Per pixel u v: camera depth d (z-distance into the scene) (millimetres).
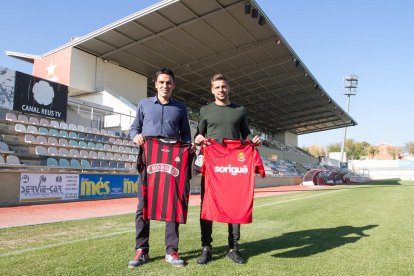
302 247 4234
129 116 19062
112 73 22109
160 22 17828
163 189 3598
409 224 6152
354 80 54094
